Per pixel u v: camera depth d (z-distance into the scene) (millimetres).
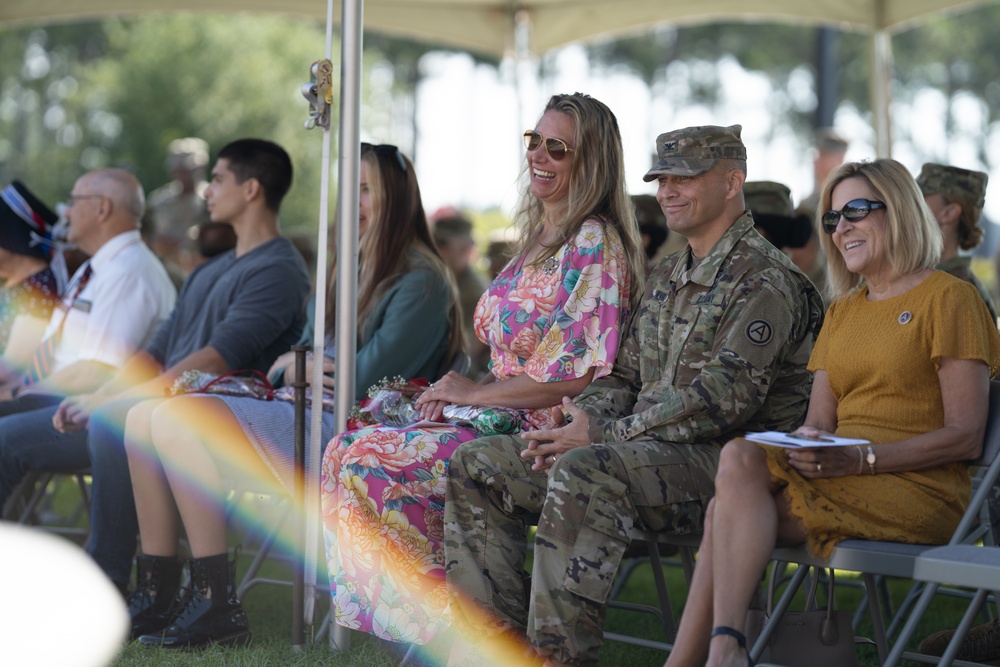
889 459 5062
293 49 44906
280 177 8242
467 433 6195
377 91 59031
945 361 5168
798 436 4965
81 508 10414
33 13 12039
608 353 6094
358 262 7238
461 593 5695
